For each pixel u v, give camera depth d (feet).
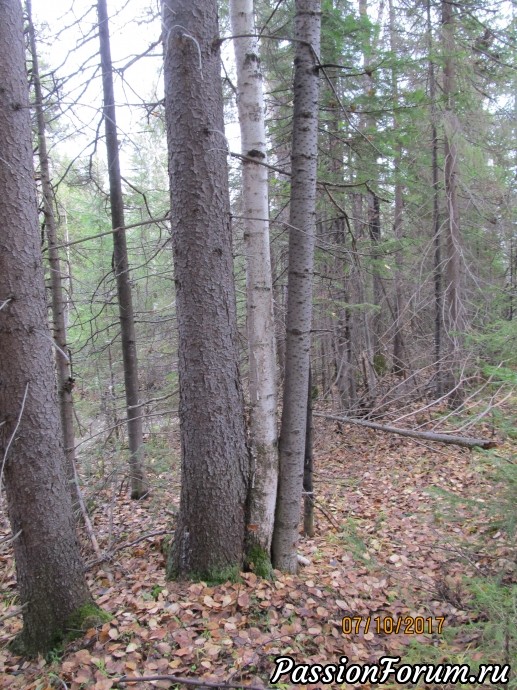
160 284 32.27
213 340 12.14
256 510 13.25
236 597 11.98
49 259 19.52
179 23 11.10
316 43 12.71
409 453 25.88
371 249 28.09
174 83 11.37
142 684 9.47
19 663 10.55
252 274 13.56
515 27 30.22
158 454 21.54
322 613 12.05
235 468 12.75
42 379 10.18
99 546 16.08
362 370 34.88
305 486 17.29
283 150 25.41
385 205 36.65
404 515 19.01
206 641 10.64
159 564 13.82
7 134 9.54
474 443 16.52
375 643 11.16
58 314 19.75
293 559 13.79
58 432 10.69
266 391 13.47
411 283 35.88
